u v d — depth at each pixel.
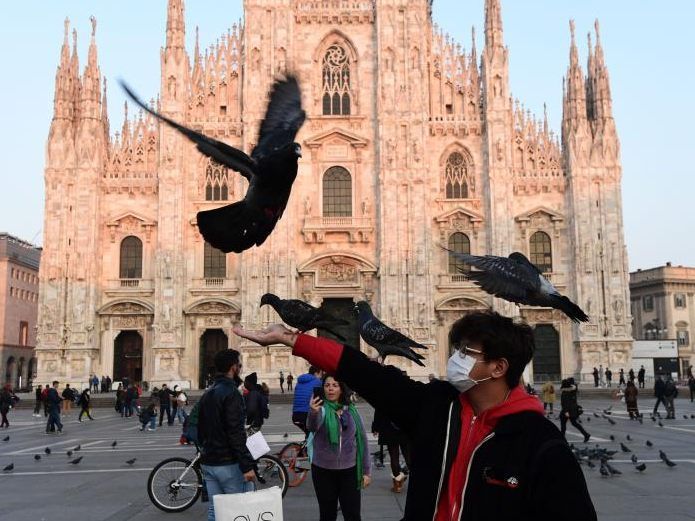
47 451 26.84
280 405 58.09
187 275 69.25
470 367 4.89
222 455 11.59
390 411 5.31
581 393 60.62
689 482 18.78
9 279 119.12
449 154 72.00
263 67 70.31
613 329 68.31
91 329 67.62
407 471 19.52
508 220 69.56
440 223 70.81
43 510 16.12
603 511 15.20
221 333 69.69
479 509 4.64
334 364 5.36
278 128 6.15
